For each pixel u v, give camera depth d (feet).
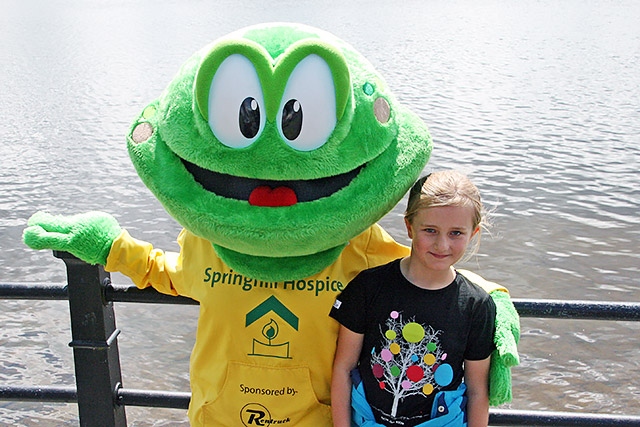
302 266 7.57
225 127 6.77
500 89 70.69
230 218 6.91
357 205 7.04
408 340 7.38
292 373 7.77
